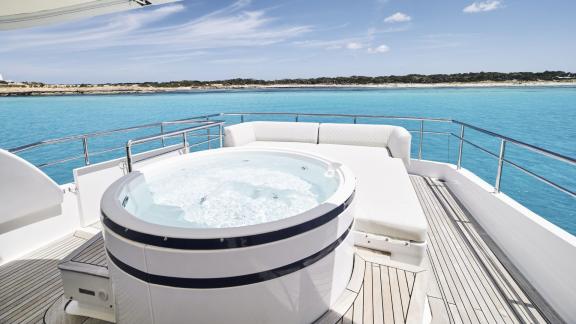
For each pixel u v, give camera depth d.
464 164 11.56
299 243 1.16
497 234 2.15
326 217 1.25
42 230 2.22
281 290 1.16
